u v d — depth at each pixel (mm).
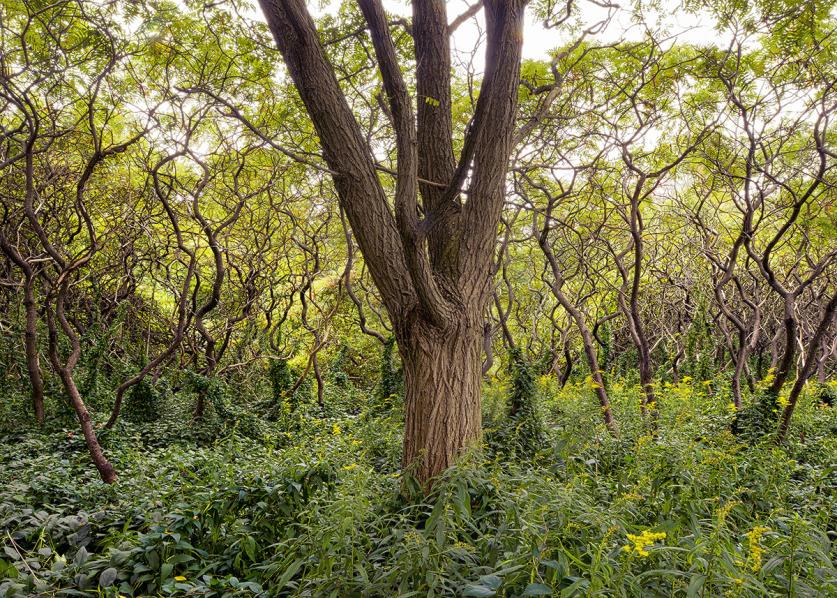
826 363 17984
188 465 7230
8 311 12430
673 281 14758
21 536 4555
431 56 5289
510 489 4301
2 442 8898
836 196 8828
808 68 7461
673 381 14461
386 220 4891
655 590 2967
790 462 5703
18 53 7379
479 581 3090
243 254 14398
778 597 2980
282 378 13273
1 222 10117
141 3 6340
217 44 7641
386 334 18703
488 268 5348
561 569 2951
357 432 7738
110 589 3648
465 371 5133
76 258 8781
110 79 7613
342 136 4582
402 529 3684
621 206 10719
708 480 4711
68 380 7098
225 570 4113
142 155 10969
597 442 6527
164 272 14148
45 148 8070
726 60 7832
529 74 8406
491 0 4520
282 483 4633
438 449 4977
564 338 14031
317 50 4426
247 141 9711
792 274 13711
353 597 3264
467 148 4316
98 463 6852
